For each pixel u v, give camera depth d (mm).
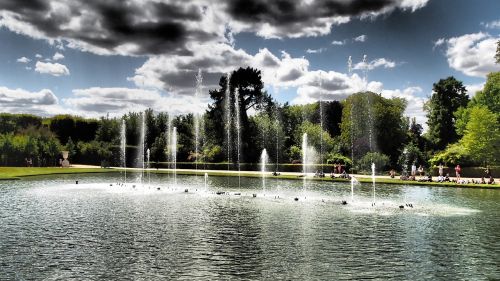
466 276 13555
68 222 21719
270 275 13516
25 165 68188
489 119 55281
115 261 14914
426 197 32406
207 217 23328
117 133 86500
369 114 74312
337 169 56844
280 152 71125
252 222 21875
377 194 34469
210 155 70625
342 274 13641
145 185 41812
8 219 22469
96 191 36156
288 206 27516
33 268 14125
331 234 19125
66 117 86938
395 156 74125
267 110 83688
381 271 13969
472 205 28094
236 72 76562
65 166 71750
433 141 84625
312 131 73188
